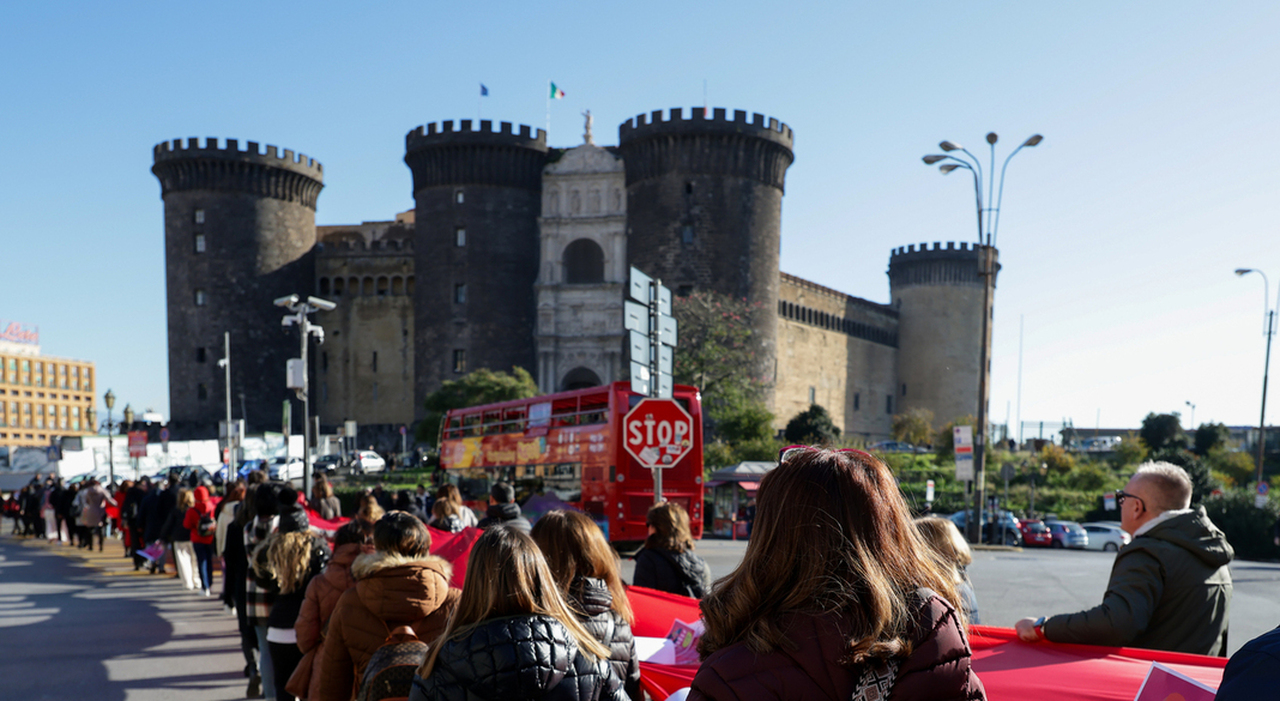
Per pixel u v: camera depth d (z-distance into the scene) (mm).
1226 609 4809
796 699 2244
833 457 2502
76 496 29188
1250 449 94688
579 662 3557
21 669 10766
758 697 2256
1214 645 4730
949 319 118312
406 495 13617
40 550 28656
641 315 14320
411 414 99312
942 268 118500
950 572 2594
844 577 2314
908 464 68062
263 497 9172
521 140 89500
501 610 3559
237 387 92312
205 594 16859
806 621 2307
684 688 5324
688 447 13438
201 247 92812
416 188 91750
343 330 100812
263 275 94250
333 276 101062
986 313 34906
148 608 15555
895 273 123000
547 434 25297
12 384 179875
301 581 7164
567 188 91250
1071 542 43562
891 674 2238
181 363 92250
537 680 3410
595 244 94375
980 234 34875
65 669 10766
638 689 4531
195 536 16844
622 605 4602
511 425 27422
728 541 36656
